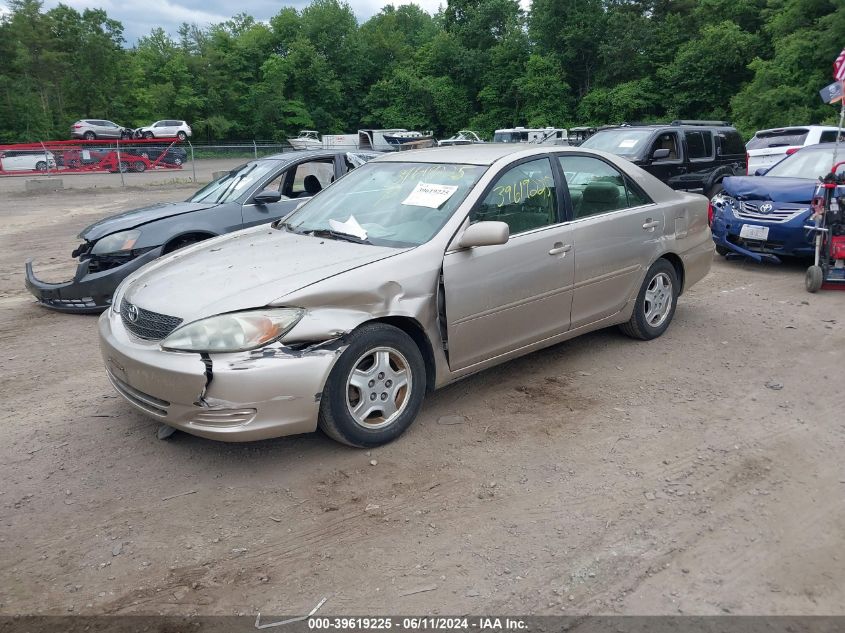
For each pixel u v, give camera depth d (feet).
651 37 149.28
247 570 9.36
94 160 96.32
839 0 87.40
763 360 17.25
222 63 187.21
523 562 9.43
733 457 12.29
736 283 26.03
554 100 158.40
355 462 12.24
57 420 14.28
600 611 8.48
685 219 18.74
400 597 8.77
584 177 16.42
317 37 199.11
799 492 11.14
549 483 11.48
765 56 130.72
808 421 13.75
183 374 10.89
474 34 183.83
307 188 26.50
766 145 56.54
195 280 12.44
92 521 10.57
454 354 13.55
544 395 15.17
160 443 13.08
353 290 11.82
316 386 11.35
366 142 138.00
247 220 24.03
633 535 10.02
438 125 186.60
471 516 10.55
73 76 185.37
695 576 9.11
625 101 144.36
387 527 10.29
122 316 12.73
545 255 14.83
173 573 9.31
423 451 12.63
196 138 183.01
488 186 14.30
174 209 23.94
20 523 10.52
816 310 21.88
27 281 23.68
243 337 10.96
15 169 92.12
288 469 12.02
